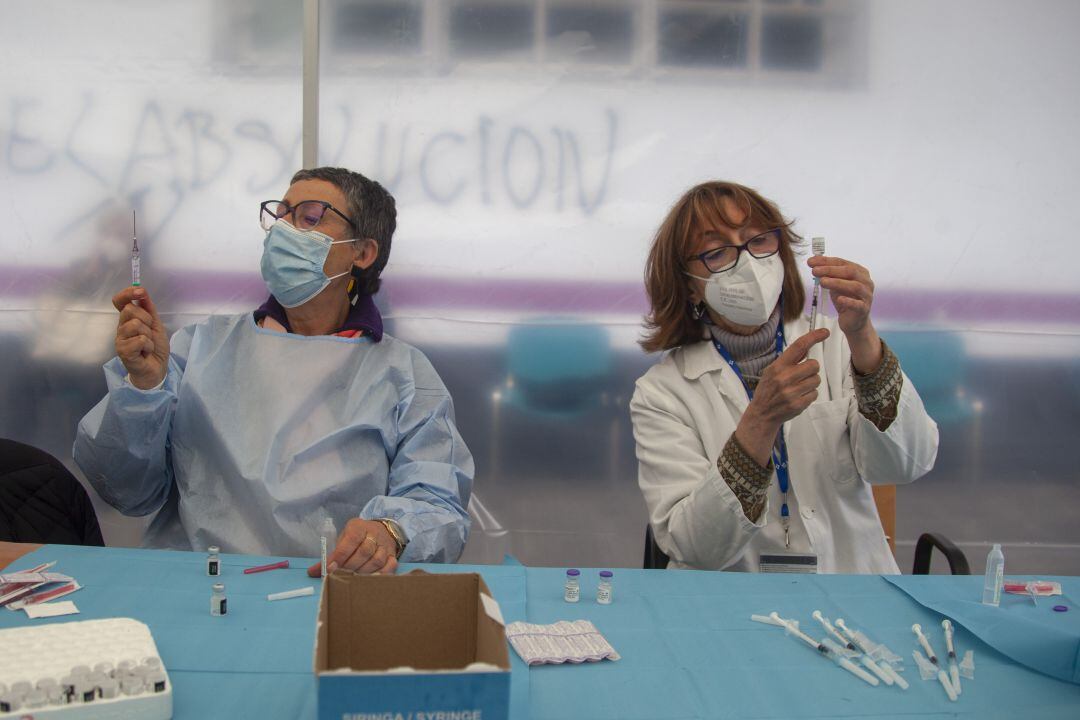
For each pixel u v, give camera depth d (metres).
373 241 2.07
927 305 2.62
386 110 2.55
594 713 1.01
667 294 1.97
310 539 1.85
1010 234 2.60
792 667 1.15
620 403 2.64
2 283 2.59
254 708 0.98
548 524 2.65
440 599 1.05
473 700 0.81
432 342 2.62
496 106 2.56
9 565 1.40
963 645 1.23
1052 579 1.50
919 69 2.57
